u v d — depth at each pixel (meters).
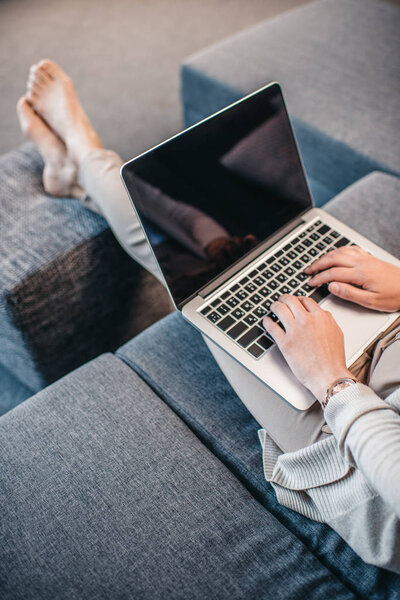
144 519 0.69
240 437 0.81
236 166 0.89
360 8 1.71
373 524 0.62
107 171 1.07
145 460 0.75
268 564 0.66
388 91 1.41
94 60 2.26
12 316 1.04
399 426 0.58
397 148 1.26
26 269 1.03
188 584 0.63
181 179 0.84
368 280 0.79
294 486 0.72
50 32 2.39
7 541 0.67
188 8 2.54
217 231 0.87
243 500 0.72
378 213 1.05
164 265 0.81
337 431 0.62
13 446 0.77
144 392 0.84
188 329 0.95
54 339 1.16
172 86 2.15
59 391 0.84
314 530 0.71
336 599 0.63
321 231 0.95
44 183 1.19
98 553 0.66
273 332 0.74
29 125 1.17
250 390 0.79
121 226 1.03
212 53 1.60
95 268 1.13
